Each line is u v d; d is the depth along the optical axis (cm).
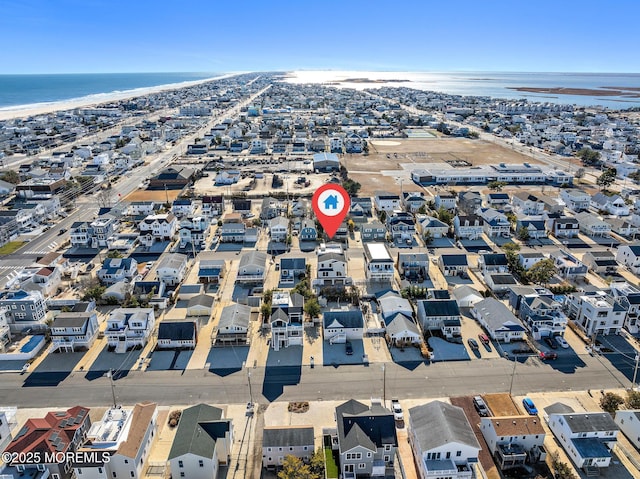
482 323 7869
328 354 7200
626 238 11800
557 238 11781
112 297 8506
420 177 17012
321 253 9812
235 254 10775
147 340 7512
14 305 7594
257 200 14962
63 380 6612
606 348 7275
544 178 17112
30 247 11338
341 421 5134
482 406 5944
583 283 9369
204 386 6481
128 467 4897
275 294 8238
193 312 8238
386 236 11819
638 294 7881
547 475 5019
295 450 5131
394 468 5069
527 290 8344
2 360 7044
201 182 17300
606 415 5419
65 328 7200
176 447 4897
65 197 15125
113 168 19150
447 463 4894
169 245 11344
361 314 7650
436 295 8269
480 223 11625
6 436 5544
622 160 19812
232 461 5219
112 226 11725
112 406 6075
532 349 7269
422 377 6662
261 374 6738
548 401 6166
